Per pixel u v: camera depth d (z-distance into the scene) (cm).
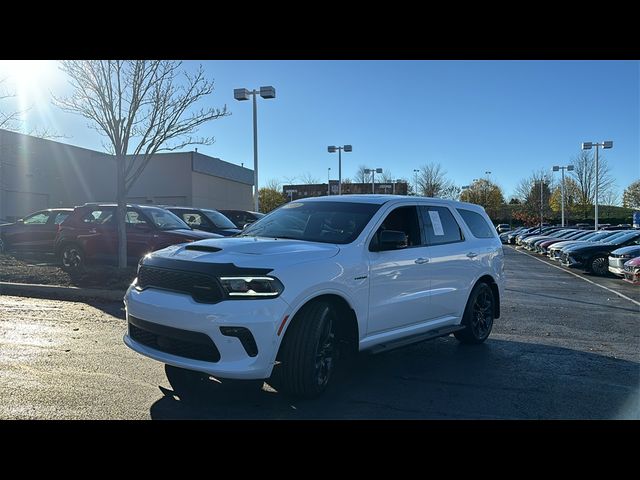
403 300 563
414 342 569
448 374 573
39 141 3142
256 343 417
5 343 645
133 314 468
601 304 1155
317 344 450
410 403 477
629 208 8425
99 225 1203
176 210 1526
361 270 505
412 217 614
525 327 867
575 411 466
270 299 423
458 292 661
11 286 1013
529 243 3494
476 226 735
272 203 5466
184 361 430
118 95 1088
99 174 3659
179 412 439
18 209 3009
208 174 3944
